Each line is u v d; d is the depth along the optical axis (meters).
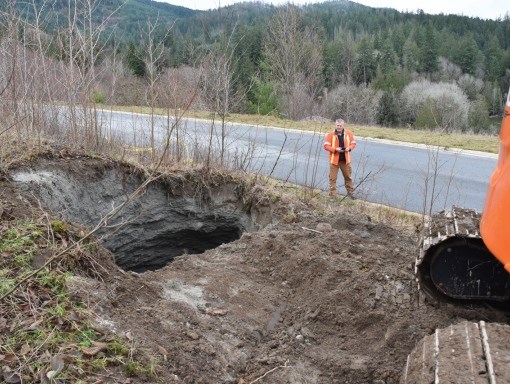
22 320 3.76
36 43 8.13
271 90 22.36
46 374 3.28
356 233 7.17
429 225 5.17
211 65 10.14
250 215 8.96
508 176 3.28
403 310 5.05
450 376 3.18
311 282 5.67
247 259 6.43
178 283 5.48
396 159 14.76
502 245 3.18
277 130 18.27
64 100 8.88
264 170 12.20
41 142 7.52
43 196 6.54
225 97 9.59
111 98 10.02
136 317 4.40
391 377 4.34
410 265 5.76
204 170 8.95
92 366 3.46
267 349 4.73
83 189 7.46
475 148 16.81
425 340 3.76
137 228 8.36
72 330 3.76
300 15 25.66
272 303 5.46
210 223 9.12
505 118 3.58
